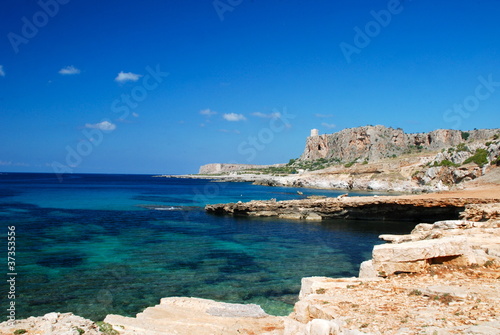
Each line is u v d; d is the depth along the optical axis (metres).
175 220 47.56
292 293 18.84
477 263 13.25
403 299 9.88
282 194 103.88
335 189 141.38
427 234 20.98
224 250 29.56
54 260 24.58
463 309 8.44
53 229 37.12
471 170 95.00
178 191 112.50
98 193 94.62
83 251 27.59
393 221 48.81
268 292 18.98
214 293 18.75
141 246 30.17
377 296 10.38
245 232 39.47
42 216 46.62
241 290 19.27
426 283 11.34
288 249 30.41
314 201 52.41
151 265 24.09
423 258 12.90
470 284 10.73
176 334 9.96
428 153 151.12
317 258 27.02
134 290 19.00
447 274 12.36
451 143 196.12
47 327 8.77
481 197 42.66
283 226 44.56
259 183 171.50
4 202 63.59
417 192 111.38
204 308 13.67
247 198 87.75
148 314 12.43
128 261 24.95
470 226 20.50
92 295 18.09
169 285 19.94
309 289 12.66
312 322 7.34
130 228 39.84
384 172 138.12
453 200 42.31
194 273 22.39
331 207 50.16
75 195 84.25
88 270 22.45
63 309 16.22
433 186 106.38
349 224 46.88
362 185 134.25
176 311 12.99
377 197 53.16
